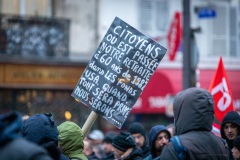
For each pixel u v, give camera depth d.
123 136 9.02
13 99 22.77
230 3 27.59
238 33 27.70
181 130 5.86
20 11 23.78
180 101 5.89
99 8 25.00
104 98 7.39
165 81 25.41
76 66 23.41
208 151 5.71
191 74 13.66
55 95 23.23
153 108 24.84
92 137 14.06
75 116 23.19
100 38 24.86
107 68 7.44
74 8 24.64
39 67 22.97
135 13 25.69
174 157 5.64
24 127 5.82
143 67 7.39
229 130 8.15
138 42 7.41
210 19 27.20
